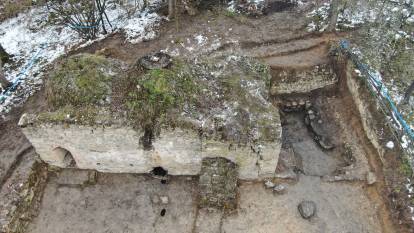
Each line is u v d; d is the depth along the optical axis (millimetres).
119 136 10508
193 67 11570
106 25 16984
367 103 12898
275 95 14500
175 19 16750
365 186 11703
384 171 11516
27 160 11875
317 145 13289
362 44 14930
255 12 16750
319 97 14539
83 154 11289
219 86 11297
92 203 11406
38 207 11320
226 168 10953
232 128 10438
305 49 15016
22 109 13406
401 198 10844
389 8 16422
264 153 10656
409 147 11641
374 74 13688
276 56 14820
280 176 11758
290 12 16828
